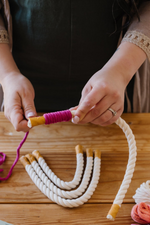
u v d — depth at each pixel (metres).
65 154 0.65
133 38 0.58
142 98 0.85
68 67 0.76
